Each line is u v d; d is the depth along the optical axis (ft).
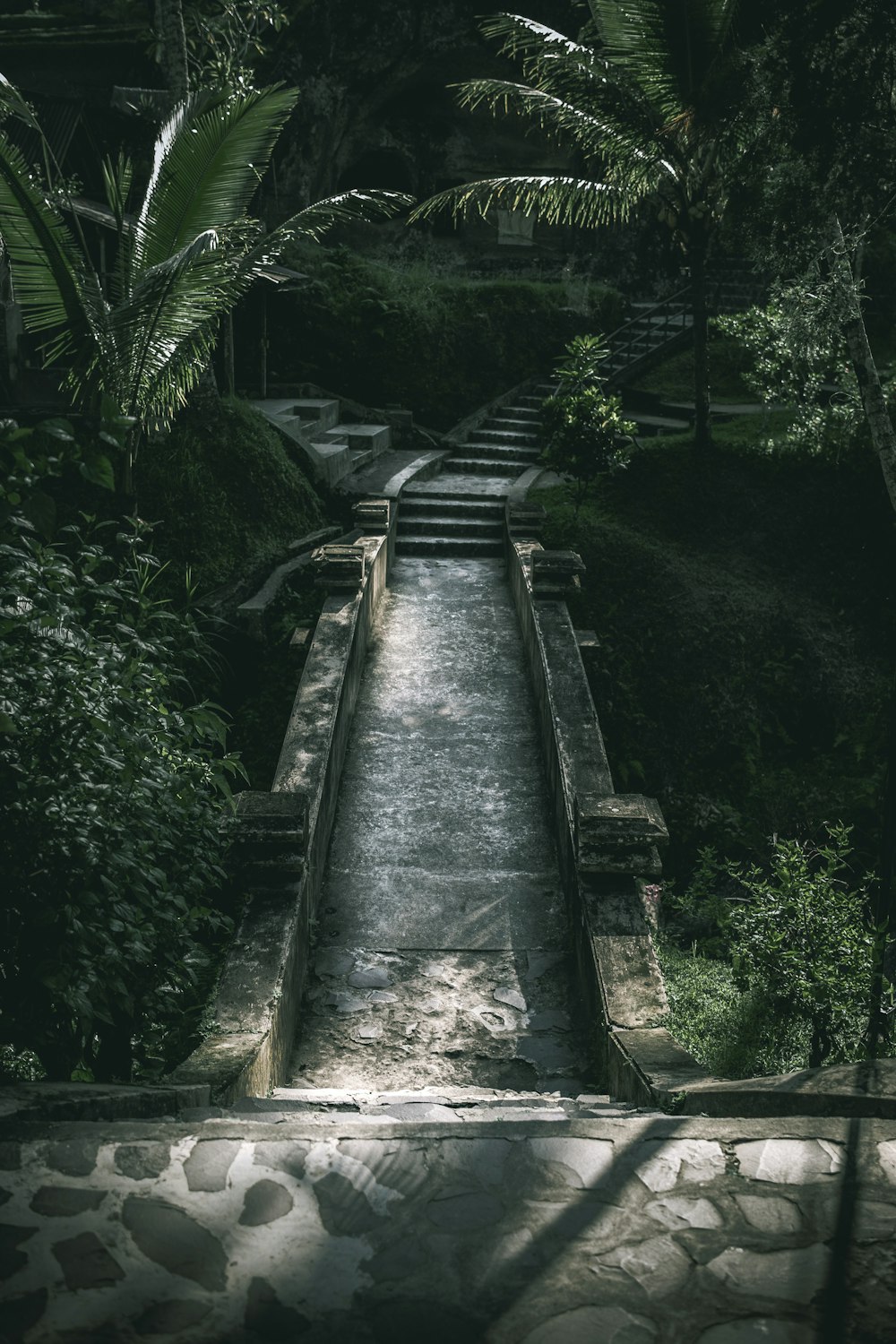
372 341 75.31
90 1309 8.21
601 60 55.31
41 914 14.23
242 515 56.08
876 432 47.47
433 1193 9.70
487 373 77.87
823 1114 12.50
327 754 32.19
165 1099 15.06
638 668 54.54
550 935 29.58
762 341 62.90
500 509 59.88
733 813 51.83
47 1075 17.22
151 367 37.09
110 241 60.85
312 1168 9.98
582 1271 8.77
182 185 36.86
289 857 27.12
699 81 51.39
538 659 39.99
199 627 51.26
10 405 56.29
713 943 37.14
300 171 77.71
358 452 67.10
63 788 15.05
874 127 24.75
